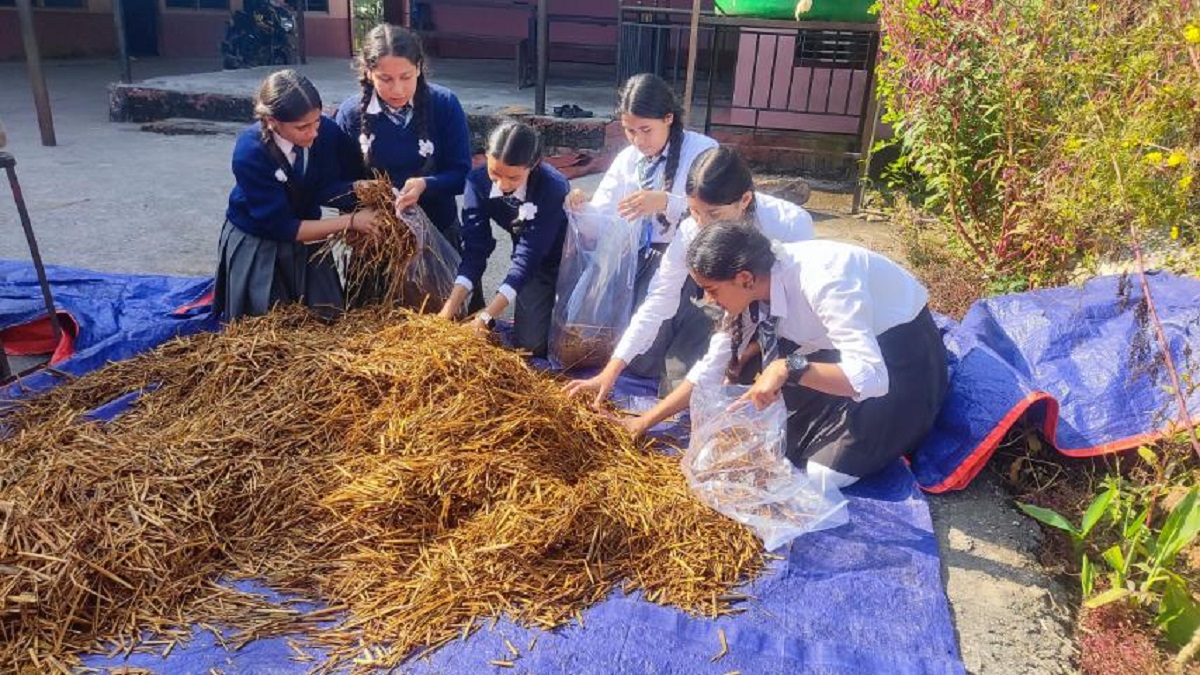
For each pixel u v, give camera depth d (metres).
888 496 2.89
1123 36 3.73
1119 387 3.10
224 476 2.59
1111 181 3.11
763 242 2.50
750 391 2.57
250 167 3.53
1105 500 2.52
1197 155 2.74
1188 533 2.28
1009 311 3.66
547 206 3.52
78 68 15.55
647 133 3.43
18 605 2.10
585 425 2.94
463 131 3.97
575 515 2.48
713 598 2.35
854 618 2.32
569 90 11.02
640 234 3.70
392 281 3.68
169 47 17.81
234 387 3.04
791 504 2.72
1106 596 2.35
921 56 4.80
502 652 2.13
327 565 2.37
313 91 3.38
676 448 3.10
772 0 6.91
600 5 13.35
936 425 3.18
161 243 5.46
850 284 2.57
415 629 2.18
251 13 13.83
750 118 8.45
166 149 8.49
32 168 7.39
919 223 5.89
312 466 2.66
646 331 3.11
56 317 3.81
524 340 3.81
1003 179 4.45
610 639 2.18
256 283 3.69
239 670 2.05
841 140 8.09
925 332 2.93
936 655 2.21
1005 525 2.84
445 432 2.69
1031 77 4.25
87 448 2.67
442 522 2.49
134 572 2.26
